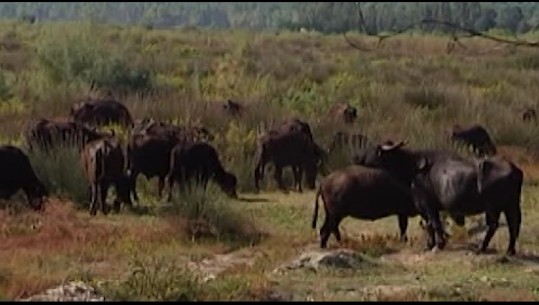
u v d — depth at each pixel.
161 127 73.81
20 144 78.38
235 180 69.62
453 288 43.19
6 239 54.50
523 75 152.50
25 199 65.94
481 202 50.72
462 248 52.75
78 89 110.88
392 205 53.41
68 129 73.56
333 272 46.75
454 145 79.56
